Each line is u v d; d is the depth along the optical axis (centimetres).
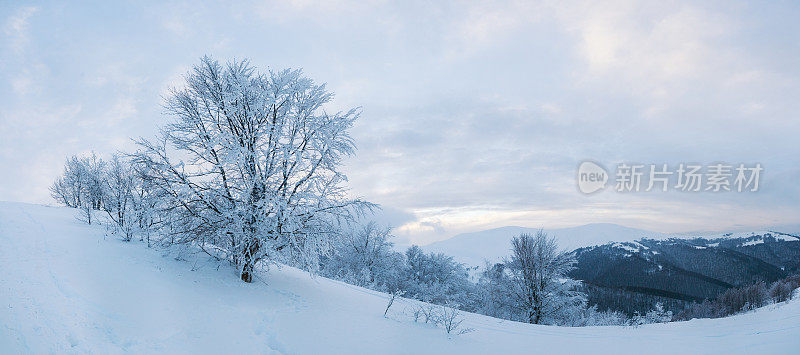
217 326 730
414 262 3622
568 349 889
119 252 1013
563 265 2438
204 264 1109
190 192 991
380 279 2975
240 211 1031
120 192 1343
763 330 984
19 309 557
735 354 757
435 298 2975
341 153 1187
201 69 1124
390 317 1004
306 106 1150
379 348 735
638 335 1088
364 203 1172
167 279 902
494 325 1146
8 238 908
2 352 450
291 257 1088
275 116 1145
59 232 1085
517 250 2523
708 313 5050
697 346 892
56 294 647
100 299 688
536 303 2400
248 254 1055
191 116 1071
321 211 1111
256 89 1112
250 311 845
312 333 772
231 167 1055
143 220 1173
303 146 1141
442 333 915
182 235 1079
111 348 551
